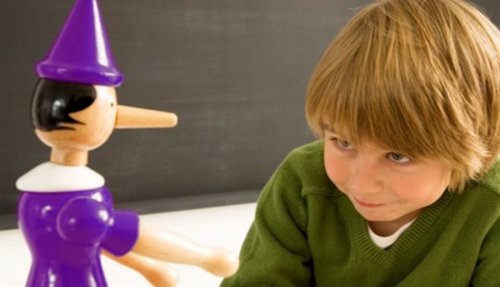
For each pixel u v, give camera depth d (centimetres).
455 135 47
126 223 34
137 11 135
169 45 140
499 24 183
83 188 34
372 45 47
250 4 150
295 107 161
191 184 149
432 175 48
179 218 142
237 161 155
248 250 66
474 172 53
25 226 35
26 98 126
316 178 65
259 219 67
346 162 49
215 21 146
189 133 147
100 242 34
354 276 63
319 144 69
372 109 45
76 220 32
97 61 34
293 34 158
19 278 111
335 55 49
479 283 59
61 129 33
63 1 126
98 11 35
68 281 34
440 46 47
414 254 60
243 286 62
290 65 159
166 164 145
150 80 139
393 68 45
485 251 59
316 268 65
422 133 45
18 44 123
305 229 65
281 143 161
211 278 121
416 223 60
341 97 47
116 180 139
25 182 35
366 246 61
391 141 45
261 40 153
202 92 147
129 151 139
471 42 49
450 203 59
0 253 118
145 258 39
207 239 133
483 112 49
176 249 36
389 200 49
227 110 151
